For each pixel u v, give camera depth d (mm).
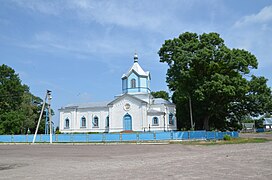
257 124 118625
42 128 69625
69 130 58281
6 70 65125
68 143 39781
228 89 38438
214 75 39531
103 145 35031
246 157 16922
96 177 11141
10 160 19391
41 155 22875
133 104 51719
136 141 38469
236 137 47719
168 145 32156
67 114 59438
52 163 16953
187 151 23703
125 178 10680
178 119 54000
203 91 39938
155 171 12266
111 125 52469
